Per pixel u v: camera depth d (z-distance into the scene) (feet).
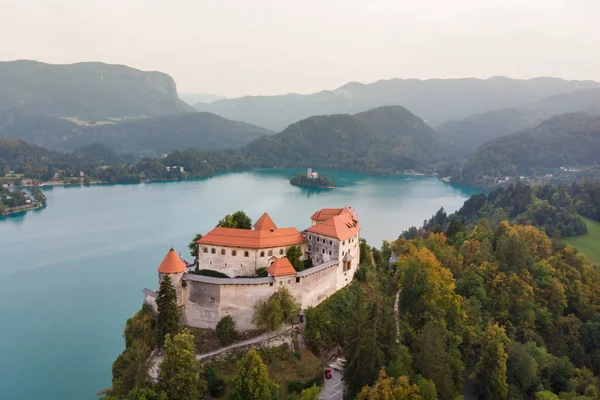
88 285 572.92
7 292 548.72
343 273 370.53
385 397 220.64
